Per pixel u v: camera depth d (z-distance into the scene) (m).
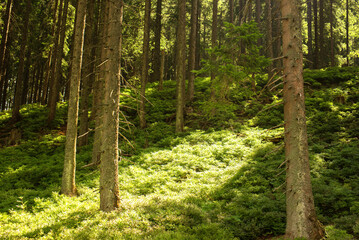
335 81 22.86
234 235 6.75
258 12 27.39
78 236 6.38
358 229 6.02
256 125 17.45
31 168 13.35
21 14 25.06
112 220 7.23
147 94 25.30
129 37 18.58
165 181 11.16
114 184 8.37
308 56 34.69
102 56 13.95
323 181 9.03
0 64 21.16
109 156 8.38
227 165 12.40
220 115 18.95
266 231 7.14
